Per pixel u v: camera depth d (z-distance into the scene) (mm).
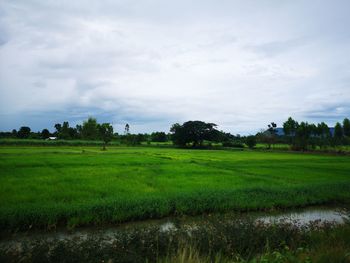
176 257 7676
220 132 145125
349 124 119812
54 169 34438
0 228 13461
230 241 9516
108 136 125562
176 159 52281
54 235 13234
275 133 143625
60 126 186000
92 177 28719
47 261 8023
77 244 9148
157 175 31375
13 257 7965
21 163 39281
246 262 7801
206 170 36750
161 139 182500
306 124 131125
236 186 25219
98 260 8102
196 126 133750
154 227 10875
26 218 14039
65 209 15234
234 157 62219
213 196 19109
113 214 15469
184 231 10703
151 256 8539
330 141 108562
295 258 7191
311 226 12039
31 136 170375
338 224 12102
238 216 13719
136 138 148000
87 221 14773
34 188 22438
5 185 23266
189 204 17625
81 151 73062
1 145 102125
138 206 16578
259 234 10258
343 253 7074
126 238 9633
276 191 21828
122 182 26109
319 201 20938
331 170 38875
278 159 57375
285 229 10977
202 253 8695
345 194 22203
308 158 61312
